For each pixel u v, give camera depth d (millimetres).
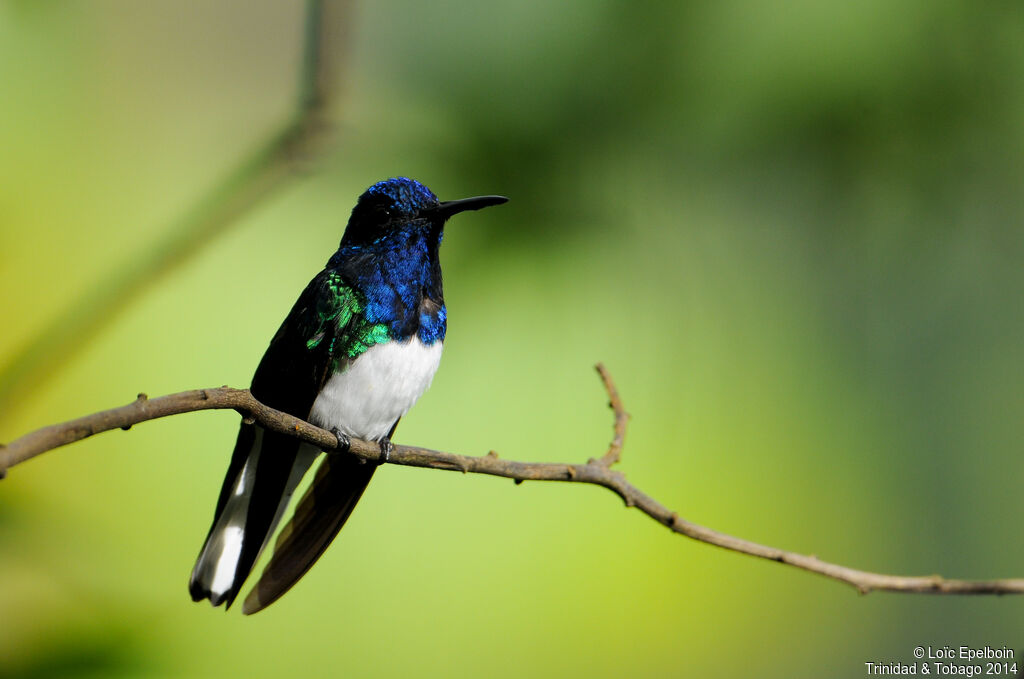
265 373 7609
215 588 7062
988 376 13156
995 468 13977
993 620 14031
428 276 7664
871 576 5777
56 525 4652
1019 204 7727
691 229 8055
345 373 7477
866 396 12664
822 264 9508
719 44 6934
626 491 6031
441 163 7152
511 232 7266
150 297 5207
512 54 6980
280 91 11078
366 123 6945
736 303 9688
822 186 7586
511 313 7566
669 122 7043
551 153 7059
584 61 6949
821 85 6969
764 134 7180
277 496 7320
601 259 7598
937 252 9227
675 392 9875
